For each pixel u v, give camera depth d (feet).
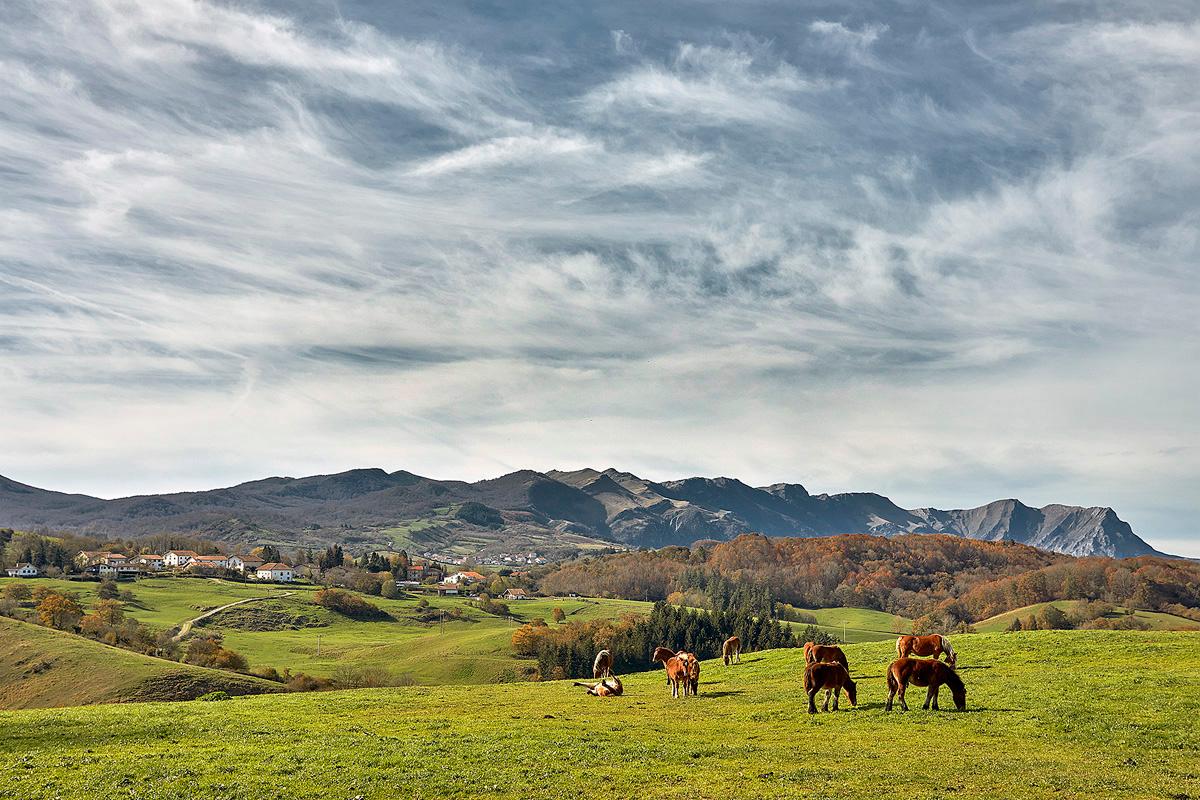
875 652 188.44
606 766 97.66
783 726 118.62
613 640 578.66
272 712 141.38
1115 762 94.84
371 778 93.97
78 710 148.25
